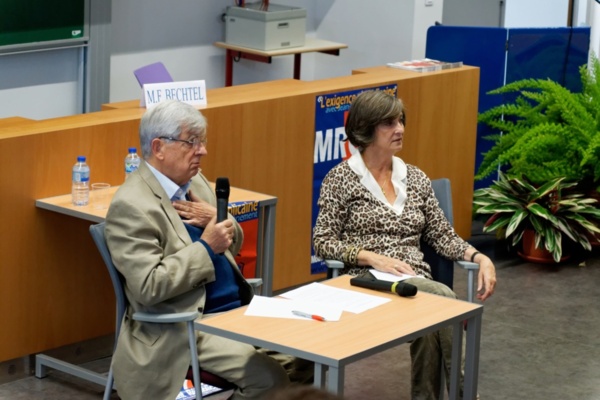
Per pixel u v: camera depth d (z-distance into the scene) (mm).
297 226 5609
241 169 5219
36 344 4516
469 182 6750
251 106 5188
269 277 4672
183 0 8180
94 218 4133
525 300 5902
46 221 4422
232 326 3133
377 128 4164
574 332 5414
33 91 7266
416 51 8812
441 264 4324
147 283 3406
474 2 9953
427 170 6414
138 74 4969
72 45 7309
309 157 5574
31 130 4344
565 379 4773
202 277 3494
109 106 5020
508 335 5320
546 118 7070
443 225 4285
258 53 8086
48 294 4512
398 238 4195
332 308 3326
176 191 3656
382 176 4258
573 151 6828
